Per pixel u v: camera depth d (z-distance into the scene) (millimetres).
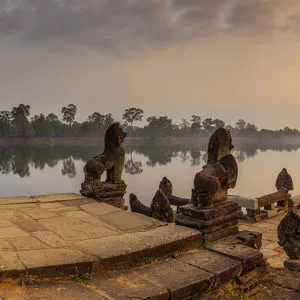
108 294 3672
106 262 4211
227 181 5805
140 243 4723
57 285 3811
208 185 5359
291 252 5949
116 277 4105
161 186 9922
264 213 10836
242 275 4660
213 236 5371
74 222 5973
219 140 5926
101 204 7422
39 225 5758
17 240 4883
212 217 5402
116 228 5605
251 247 5574
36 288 3711
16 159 76000
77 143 148375
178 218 5652
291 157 94875
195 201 5559
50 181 43531
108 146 8586
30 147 120938
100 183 8219
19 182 42438
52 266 3912
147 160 77625
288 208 11688
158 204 6797
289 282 4984
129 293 3695
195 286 3994
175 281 4012
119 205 8430
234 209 5816
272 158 90188
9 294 3510
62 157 81938
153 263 4559
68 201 7707
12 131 143500
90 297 3568
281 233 6164
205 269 4367
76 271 4023
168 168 58344
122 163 8609
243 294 4418
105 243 4730
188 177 43562
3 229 5457
